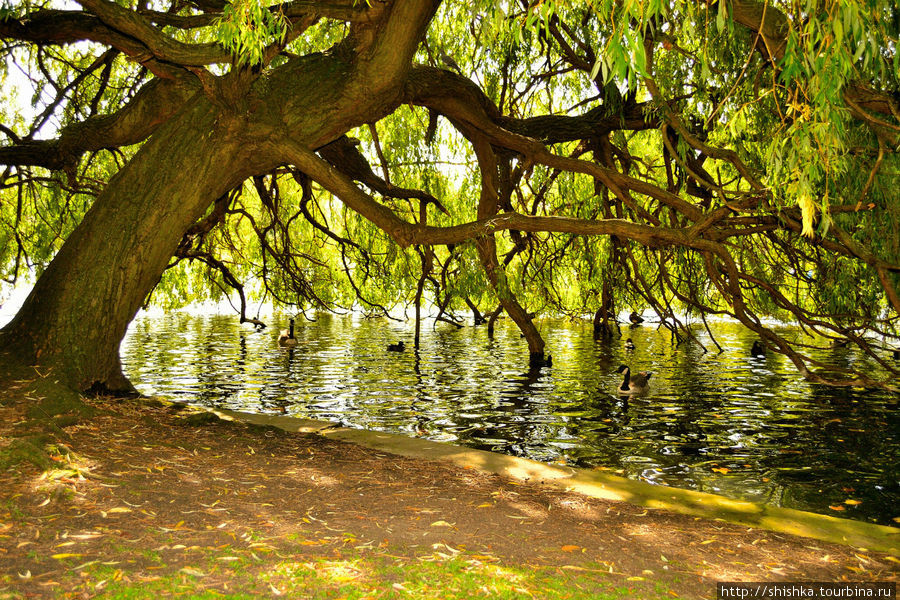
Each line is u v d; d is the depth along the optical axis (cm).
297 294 1739
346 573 343
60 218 1394
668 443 845
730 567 388
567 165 1105
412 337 2481
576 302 2266
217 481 515
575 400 1173
